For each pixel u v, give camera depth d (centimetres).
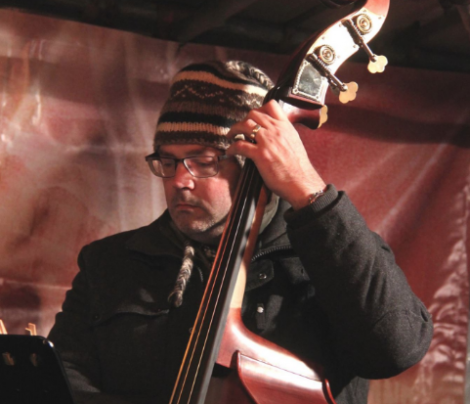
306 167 118
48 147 184
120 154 192
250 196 118
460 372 208
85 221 188
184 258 132
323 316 132
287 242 134
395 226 209
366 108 207
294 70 122
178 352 129
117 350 132
